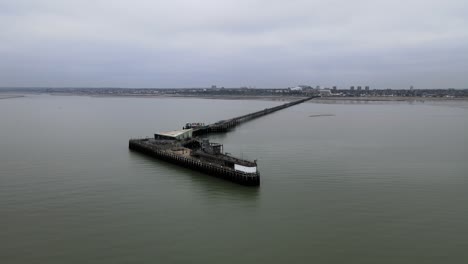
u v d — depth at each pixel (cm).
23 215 4562
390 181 5884
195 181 6031
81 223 4331
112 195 5322
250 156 7831
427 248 3694
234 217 4491
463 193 5278
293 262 3456
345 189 5497
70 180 6078
